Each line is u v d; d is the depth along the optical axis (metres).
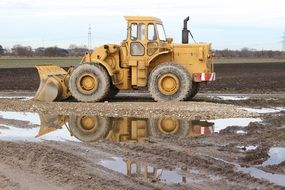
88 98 17.00
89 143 10.23
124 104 15.60
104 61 17.34
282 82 29.88
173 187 6.92
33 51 93.56
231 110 14.26
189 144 9.98
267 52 117.44
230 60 94.12
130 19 17.14
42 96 17.22
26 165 8.22
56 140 10.61
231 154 9.02
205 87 25.97
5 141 10.39
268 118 13.30
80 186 6.96
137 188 6.86
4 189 6.85
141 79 17.17
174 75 16.55
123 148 9.69
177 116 13.65
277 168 8.00
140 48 17.16
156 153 9.17
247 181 7.24
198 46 17.00
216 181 7.24
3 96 20.62
